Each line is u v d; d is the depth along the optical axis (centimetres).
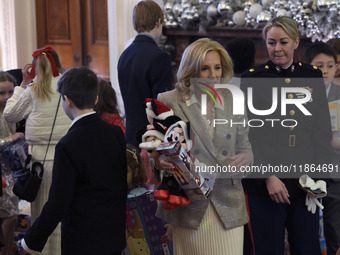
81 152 346
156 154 337
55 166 343
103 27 928
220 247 341
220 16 722
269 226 392
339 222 450
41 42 953
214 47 334
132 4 824
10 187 520
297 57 696
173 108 340
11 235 529
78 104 357
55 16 948
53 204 341
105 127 362
